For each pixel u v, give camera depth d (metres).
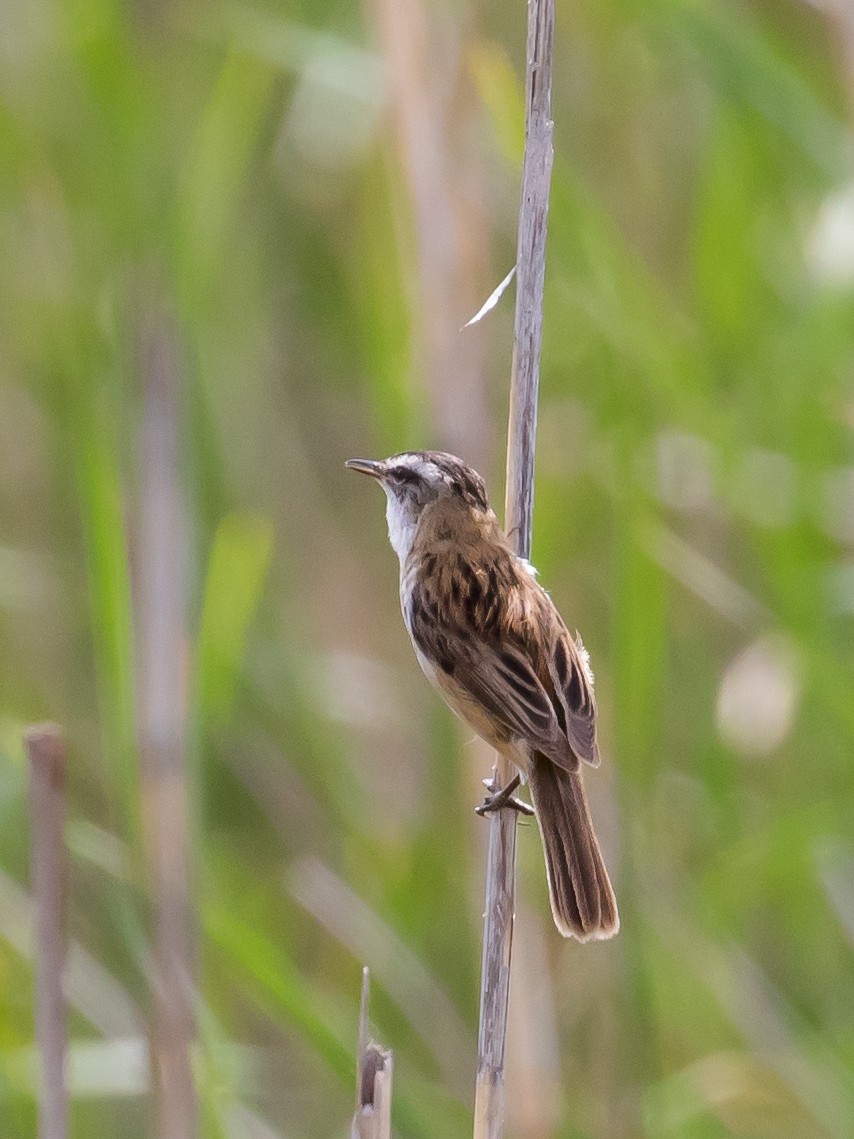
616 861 10.73
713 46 11.20
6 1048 10.15
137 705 9.56
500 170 13.01
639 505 10.61
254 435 13.35
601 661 12.44
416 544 9.62
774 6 13.56
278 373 13.69
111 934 11.19
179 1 14.14
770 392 11.53
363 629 13.41
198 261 12.22
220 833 12.27
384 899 11.42
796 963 11.86
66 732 12.62
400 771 12.77
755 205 12.15
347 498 13.67
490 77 10.63
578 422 12.58
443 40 11.40
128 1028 10.28
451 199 11.22
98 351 11.55
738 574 12.89
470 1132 10.36
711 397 11.30
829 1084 10.54
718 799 11.46
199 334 12.19
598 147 13.82
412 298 11.61
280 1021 10.42
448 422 11.19
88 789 12.52
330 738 12.44
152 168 12.99
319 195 13.78
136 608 9.64
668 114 13.73
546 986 10.70
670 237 13.66
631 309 10.95
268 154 13.91
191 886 9.53
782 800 12.02
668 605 12.89
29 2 13.29
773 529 11.38
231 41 12.84
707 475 11.96
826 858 11.20
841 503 11.80
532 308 8.59
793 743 12.17
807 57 13.59
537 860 11.54
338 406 13.72
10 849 11.67
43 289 13.20
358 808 12.36
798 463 11.42
